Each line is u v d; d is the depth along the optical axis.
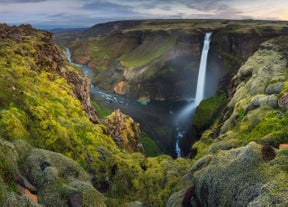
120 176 49.88
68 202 31.62
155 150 105.62
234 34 179.50
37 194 31.58
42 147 43.25
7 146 34.25
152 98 197.75
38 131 45.50
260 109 54.91
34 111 48.12
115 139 77.69
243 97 73.31
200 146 72.75
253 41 169.12
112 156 54.53
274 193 24.81
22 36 93.88
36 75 70.94
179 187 40.84
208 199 32.50
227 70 176.25
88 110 87.00
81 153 49.31
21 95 50.28
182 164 57.81
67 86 77.88
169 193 45.03
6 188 26.09
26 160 35.50
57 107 58.78
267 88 62.66
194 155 72.62
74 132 53.12
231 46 182.88
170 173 52.09
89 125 63.06
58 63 93.50
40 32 105.81
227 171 31.86
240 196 28.42
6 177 27.42
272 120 45.50
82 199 32.38
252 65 88.62
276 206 23.56
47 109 52.16
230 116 70.25
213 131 76.69
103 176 48.62
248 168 30.06
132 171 52.16
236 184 29.61
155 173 52.72
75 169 38.81
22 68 68.62
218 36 195.50
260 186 27.16
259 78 72.25
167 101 193.38
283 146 33.12
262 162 29.75
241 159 31.59
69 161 39.41
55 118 52.03
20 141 37.72
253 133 45.59
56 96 65.38
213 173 33.12
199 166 41.50
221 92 123.81
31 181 33.38
